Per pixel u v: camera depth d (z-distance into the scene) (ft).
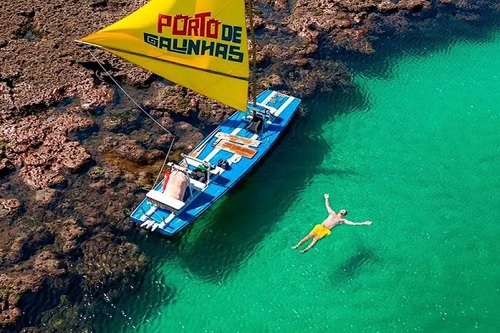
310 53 139.13
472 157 116.67
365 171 112.78
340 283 92.63
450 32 150.30
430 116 126.11
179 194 95.66
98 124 117.91
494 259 97.09
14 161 108.58
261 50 137.69
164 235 96.63
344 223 94.68
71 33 139.95
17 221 98.68
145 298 90.43
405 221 103.19
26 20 143.54
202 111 121.49
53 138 113.29
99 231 98.12
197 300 90.38
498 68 139.85
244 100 104.06
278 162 113.19
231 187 101.71
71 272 92.17
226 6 91.40
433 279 93.76
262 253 96.89
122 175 107.55
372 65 138.62
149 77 128.67
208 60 97.04
